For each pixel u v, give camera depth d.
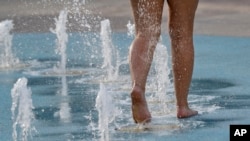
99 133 6.88
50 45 13.08
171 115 7.54
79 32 14.20
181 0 7.21
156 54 9.42
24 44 13.22
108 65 10.90
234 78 9.67
